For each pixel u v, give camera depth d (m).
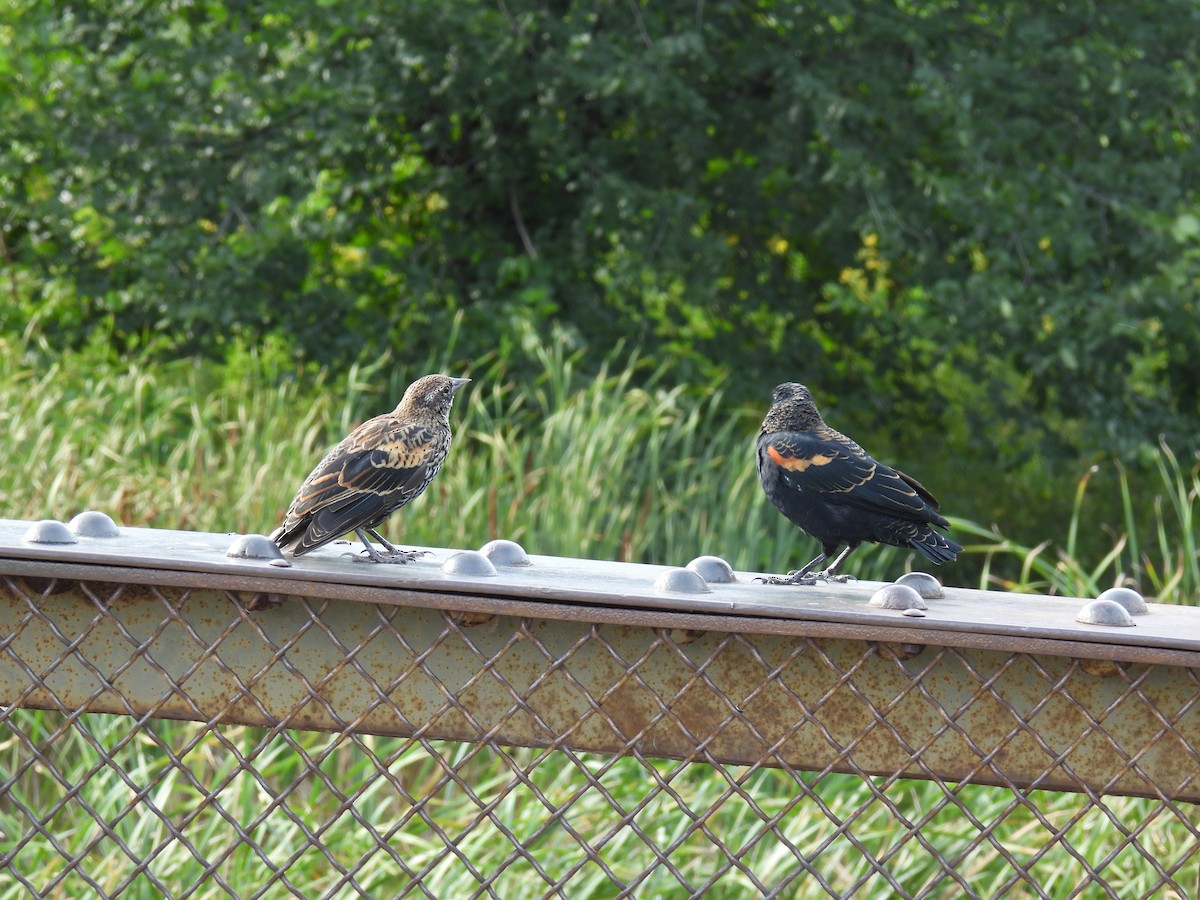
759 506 9.41
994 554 15.51
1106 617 2.48
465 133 15.20
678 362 14.40
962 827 6.38
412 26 12.81
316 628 2.60
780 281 16.72
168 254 13.41
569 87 13.59
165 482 9.57
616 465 9.83
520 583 2.47
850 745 2.53
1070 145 14.46
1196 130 14.58
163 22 14.40
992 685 2.50
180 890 5.74
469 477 10.24
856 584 3.14
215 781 6.58
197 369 14.09
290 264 13.84
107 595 2.63
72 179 14.16
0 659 2.68
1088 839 6.14
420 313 14.44
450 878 5.95
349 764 6.78
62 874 2.69
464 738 2.62
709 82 15.09
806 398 3.88
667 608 2.43
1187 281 12.95
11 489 9.15
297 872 5.96
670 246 13.82
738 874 6.02
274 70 14.06
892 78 14.02
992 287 13.05
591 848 2.60
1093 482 16.88
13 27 13.66
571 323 13.82
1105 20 14.59
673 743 2.58
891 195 14.09
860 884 2.57
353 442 3.47
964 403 16.84
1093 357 14.08
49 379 11.29
